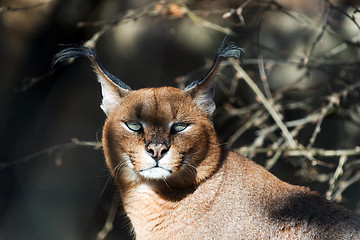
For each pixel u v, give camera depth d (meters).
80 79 16.72
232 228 6.90
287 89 11.45
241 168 7.34
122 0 15.14
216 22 14.47
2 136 16.52
